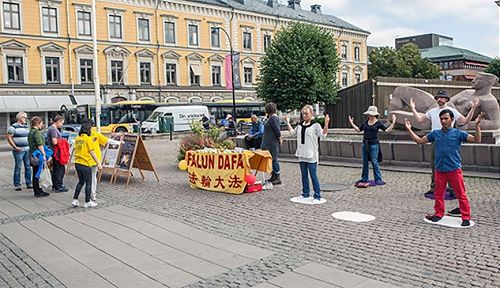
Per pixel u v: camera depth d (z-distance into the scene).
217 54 54.19
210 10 53.47
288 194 10.34
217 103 48.38
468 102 15.77
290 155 17.36
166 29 50.34
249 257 6.12
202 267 5.80
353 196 9.88
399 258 5.87
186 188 11.71
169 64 50.75
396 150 14.16
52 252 6.60
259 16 57.75
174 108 39.34
